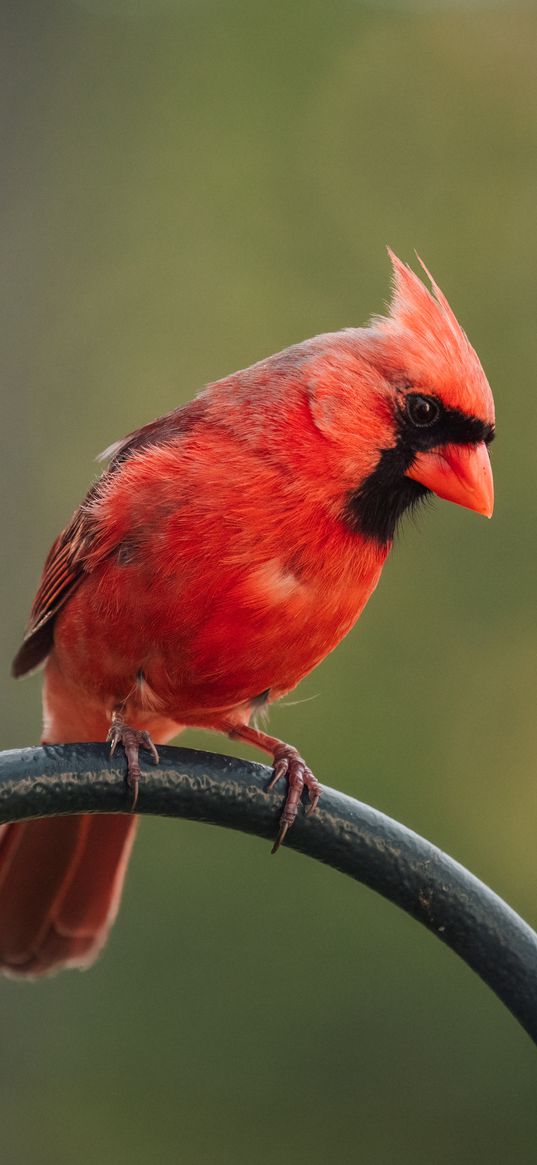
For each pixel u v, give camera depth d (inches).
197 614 227.6
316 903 505.0
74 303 573.9
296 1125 487.2
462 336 240.7
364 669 537.3
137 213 608.1
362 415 232.7
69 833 280.2
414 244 594.2
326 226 601.9
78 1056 496.1
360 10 647.8
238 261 597.0
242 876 511.5
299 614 229.1
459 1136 484.1
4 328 544.7
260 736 249.9
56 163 576.1
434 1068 490.0
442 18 641.0
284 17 647.1
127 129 617.9
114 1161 489.4
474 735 529.7
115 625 235.1
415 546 544.1
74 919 280.2
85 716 263.9
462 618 540.4
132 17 637.9
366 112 625.6
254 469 227.6
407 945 502.3
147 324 583.2
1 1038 499.5
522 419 560.4
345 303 585.6
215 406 237.0
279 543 226.1
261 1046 495.5
